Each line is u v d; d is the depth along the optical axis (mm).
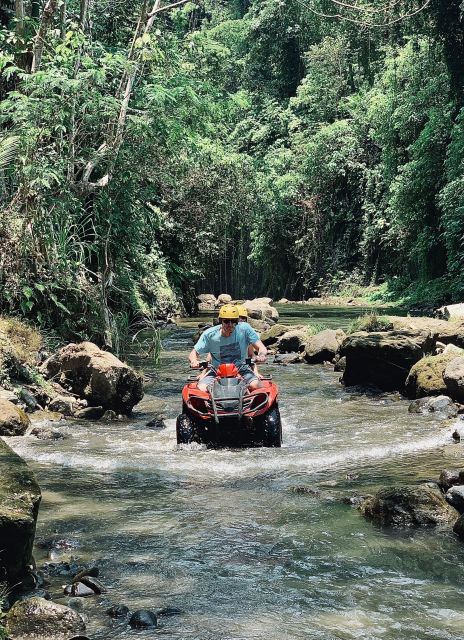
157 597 4320
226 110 16312
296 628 3910
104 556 4980
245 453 8141
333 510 5988
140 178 16781
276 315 26594
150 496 6422
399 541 5258
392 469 7277
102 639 3779
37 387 10961
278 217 47656
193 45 16234
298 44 54062
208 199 32688
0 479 4801
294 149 50281
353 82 49875
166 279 28297
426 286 35469
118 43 18969
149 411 11008
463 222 30016
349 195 47188
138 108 15445
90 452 8164
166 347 19047
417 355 12492
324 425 9766
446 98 34844
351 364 12984
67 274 13555
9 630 3816
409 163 35156
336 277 46375
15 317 12656
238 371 8938
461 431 8977
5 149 12570
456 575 4633
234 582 4535
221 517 5812
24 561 4469
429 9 29141
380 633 3852
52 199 13203
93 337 14539
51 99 12938
